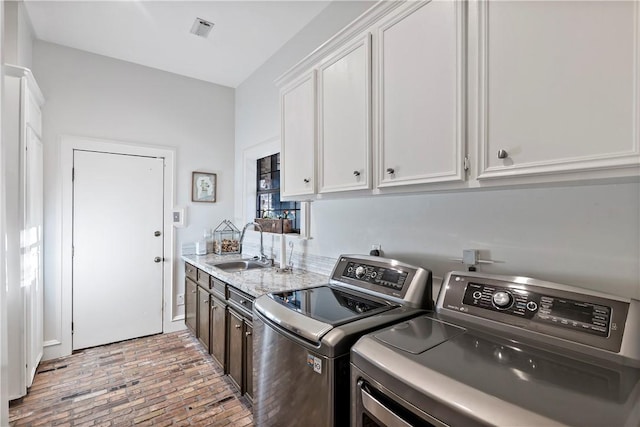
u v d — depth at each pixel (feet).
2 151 2.43
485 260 4.60
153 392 7.37
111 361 8.91
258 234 10.87
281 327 4.46
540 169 3.00
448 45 3.76
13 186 6.87
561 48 2.86
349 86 5.25
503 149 3.28
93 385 7.65
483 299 3.83
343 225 7.21
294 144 6.68
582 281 3.69
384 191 4.71
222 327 7.89
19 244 6.95
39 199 8.56
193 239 11.85
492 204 4.54
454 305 4.05
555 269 3.91
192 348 9.81
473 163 3.55
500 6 3.30
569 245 3.80
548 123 2.95
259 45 9.64
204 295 9.27
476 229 4.73
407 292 4.67
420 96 4.11
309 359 3.91
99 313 9.98
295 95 6.65
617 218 3.45
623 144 2.52
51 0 7.47
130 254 10.55
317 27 8.18
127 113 10.55
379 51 4.72
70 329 9.43
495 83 3.34
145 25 8.56
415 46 4.18
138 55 10.19
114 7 7.79
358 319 4.09
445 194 5.14
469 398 2.36
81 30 8.74
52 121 9.25
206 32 8.91
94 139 9.91
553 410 2.15
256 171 12.20
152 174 10.99
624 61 2.52
